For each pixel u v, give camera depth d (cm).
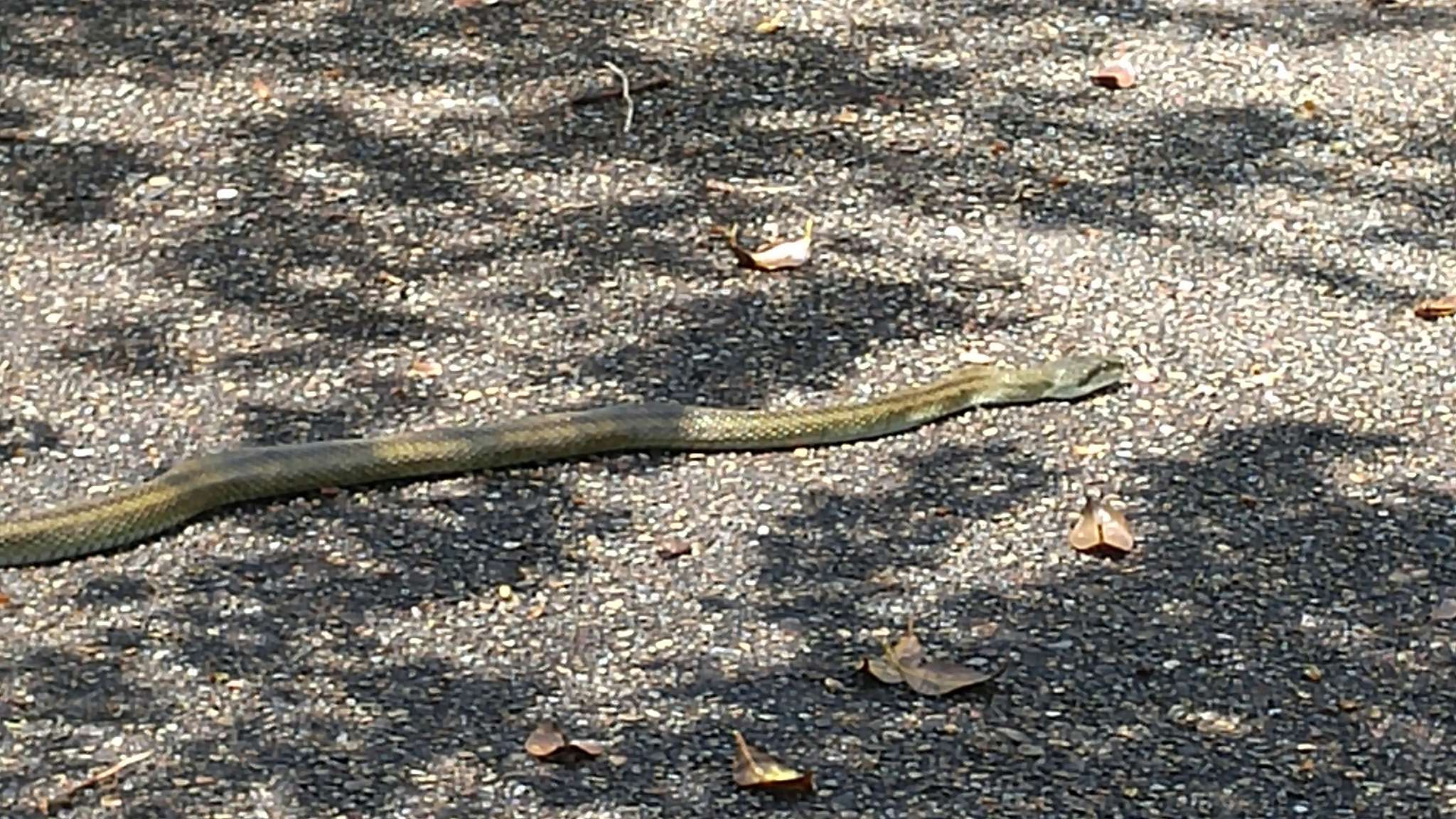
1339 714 229
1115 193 286
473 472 252
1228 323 270
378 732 225
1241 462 254
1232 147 292
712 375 263
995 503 250
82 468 250
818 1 312
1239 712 229
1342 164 290
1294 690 231
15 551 238
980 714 229
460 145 289
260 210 279
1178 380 263
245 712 227
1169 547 245
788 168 288
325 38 303
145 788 220
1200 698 230
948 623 237
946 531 247
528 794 220
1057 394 261
